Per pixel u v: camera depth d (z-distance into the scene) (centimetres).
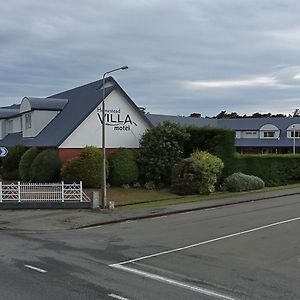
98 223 1625
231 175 2844
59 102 3369
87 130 2881
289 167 3391
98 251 1121
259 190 2836
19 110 3741
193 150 2916
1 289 779
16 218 1733
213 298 728
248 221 1627
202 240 1259
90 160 2600
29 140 3272
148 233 1401
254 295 745
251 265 962
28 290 772
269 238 1283
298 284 813
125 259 1026
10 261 1009
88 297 730
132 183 2828
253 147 6756
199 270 919
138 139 3088
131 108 3061
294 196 2619
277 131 6731
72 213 1850
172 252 1102
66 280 838
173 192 2603
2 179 3150
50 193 2016
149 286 797
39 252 1112
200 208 2038
